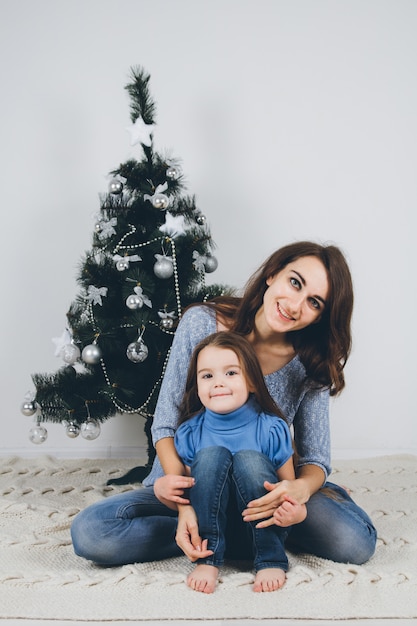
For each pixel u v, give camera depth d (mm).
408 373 2963
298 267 1714
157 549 1732
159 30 2873
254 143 2889
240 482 1599
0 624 1439
